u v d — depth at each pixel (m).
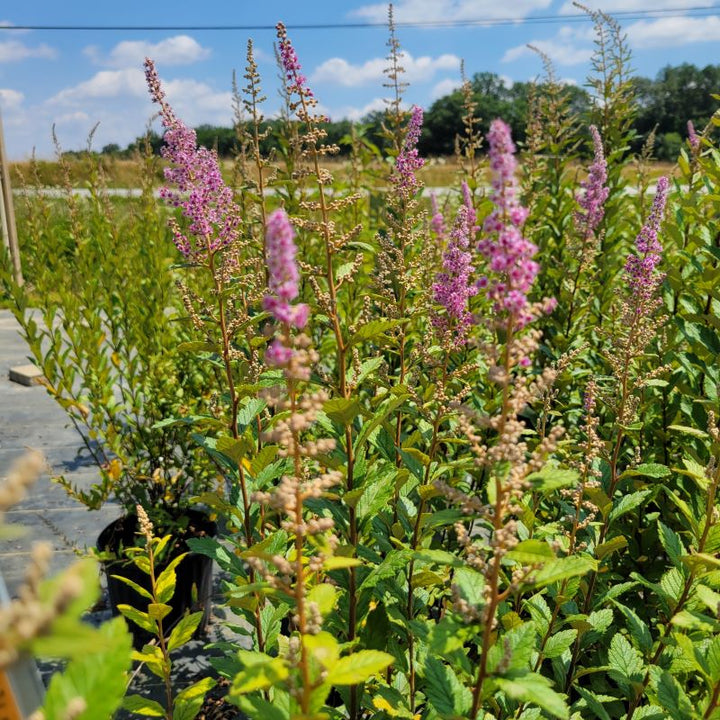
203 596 3.95
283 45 2.28
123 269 4.80
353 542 2.34
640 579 2.46
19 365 7.98
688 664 2.20
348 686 2.40
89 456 5.78
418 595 2.59
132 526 4.27
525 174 5.15
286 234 1.27
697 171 4.24
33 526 4.75
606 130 5.38
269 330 1.41
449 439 2.47
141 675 3.56
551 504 3.47
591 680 2.99
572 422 4.27
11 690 1.07
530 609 2.38
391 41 4.30
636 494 2.64
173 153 2.62
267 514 2.72
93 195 4.93
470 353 3.65
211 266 2.71
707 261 3.59
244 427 2.88
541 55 5.31
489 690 1.62
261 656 1.46
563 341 4.41
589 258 4.37
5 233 6.32
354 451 2.43
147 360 4.55
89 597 0.68
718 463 2.30
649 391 3.58
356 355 2.54
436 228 4.52
